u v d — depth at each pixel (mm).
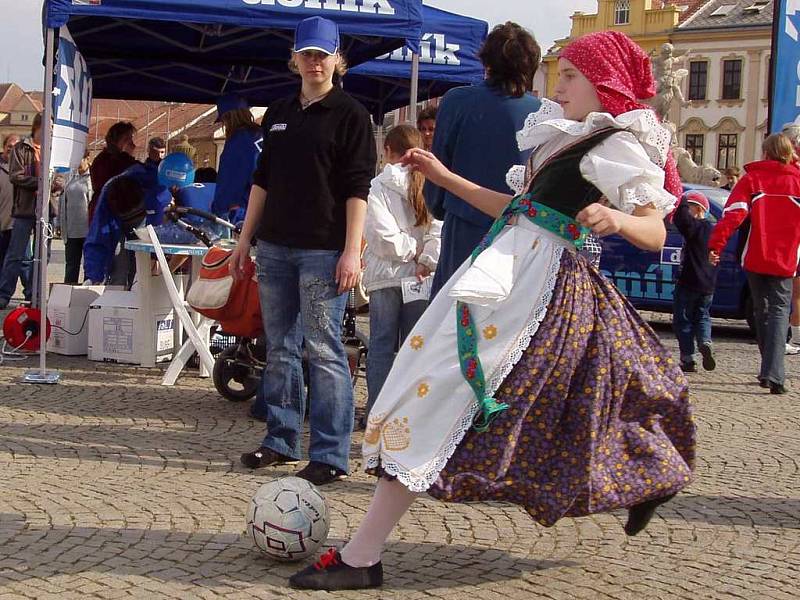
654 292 12562
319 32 5027
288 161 5059
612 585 3834
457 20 10852
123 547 4043
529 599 3662
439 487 3381
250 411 6551
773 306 8445
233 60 11789
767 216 8391
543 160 3654
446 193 4992
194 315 8000
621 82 3551
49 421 6246
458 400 3420
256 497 3951
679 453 3682
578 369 3484
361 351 7422
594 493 3453
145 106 48812
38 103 97938
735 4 62406
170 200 9531
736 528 4621
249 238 5324
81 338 8773
